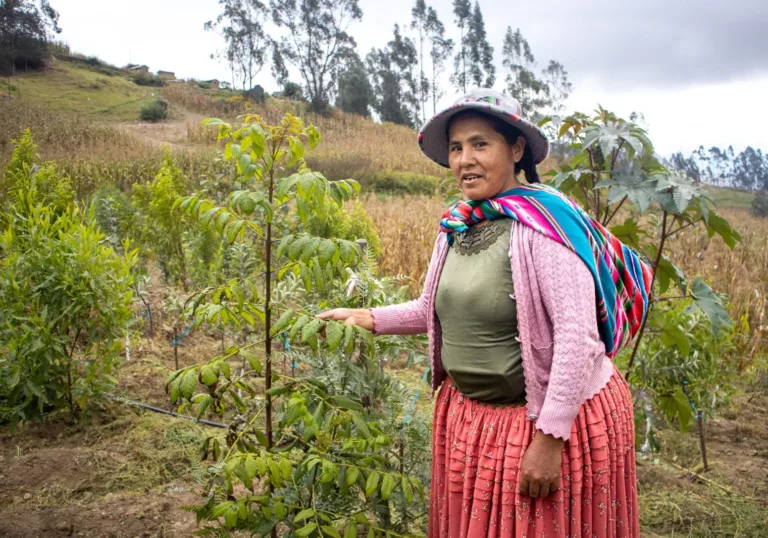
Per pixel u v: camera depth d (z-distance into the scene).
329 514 2.12
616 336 2.06
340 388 2.44
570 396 1.79
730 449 4.24
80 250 3.75
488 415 1.98
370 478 2.00
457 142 2.04
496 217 1.96
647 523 3.22
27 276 3.72
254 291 2.12
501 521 1.91
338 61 72.88
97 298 3.75
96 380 3.86
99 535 2.64
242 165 1.98
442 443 2.17
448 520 2.10
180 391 1.93
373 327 2.32
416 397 2.69
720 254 11.41
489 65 89.06
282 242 2.03
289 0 70.75
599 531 1.95
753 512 3.28
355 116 60.97
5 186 8.89
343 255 2.01
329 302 2.79
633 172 3.10
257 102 58.97
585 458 1.90
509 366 1.91
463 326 1.98
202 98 55.53
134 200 8.98
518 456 1.88
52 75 58.03
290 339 1.91
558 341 1.81
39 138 30.84
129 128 44.38
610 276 2.00
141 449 3.42
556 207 1.88
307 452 2.17
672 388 3.93
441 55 86.69
